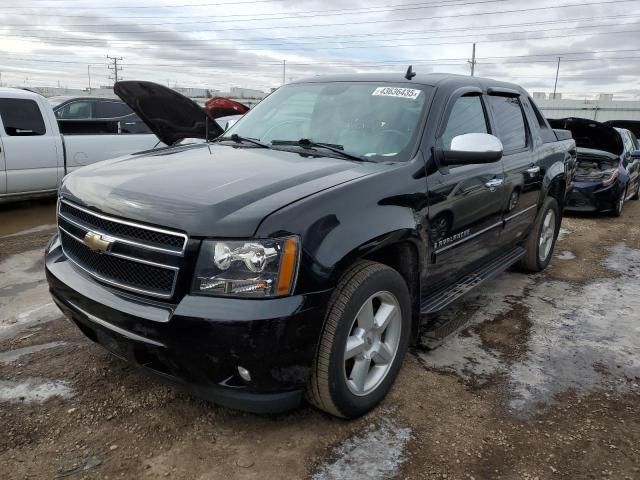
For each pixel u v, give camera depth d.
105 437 2.62
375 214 2.67
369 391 2.83
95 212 2.60
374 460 2.54
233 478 2.38
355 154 3.20
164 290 2.36
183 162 3.02
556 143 5.49
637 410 3.08
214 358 2.27
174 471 2.41
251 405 2.40
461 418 2.91
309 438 2.67
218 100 11.23
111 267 2.56
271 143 3.57
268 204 2.36
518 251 4.99
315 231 2.37
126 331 2.42
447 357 3.62
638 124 14.77
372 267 2.68
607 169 9.30
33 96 7.96
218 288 2.26
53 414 2.79
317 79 4.12
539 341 3.95
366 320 2.70
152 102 5.39
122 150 9.04
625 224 8.95
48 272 2.91
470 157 3.17
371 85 3.75
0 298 4.43
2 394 2.95
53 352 3.45
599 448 2.72
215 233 2.26
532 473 2.51
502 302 4.74
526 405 3.07
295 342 2.32
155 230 2.37
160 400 2.94
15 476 2.34
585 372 3.50
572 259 6.41
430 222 3.12
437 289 3.62
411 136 3.23
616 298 4.98
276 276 2.26
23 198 8.83
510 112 4.60
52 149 8.07
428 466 2.51
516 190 4.37
